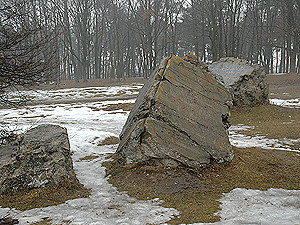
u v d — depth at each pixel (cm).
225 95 720
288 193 502
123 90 2988
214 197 486
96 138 1003
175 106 617
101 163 710
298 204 457
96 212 421
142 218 398
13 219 393
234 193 503
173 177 546
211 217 401
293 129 1034
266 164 652
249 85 1530
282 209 436
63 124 1380
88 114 1716
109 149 873
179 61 668
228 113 712
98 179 592
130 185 539
